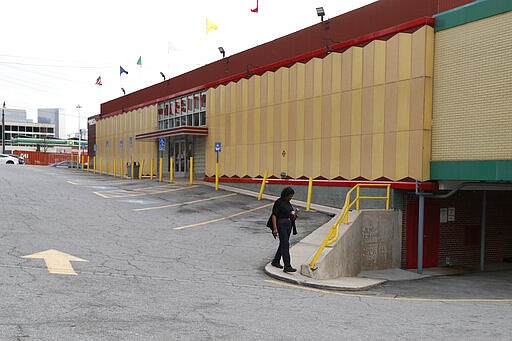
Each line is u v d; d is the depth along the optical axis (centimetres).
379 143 1553
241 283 914
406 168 1453
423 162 1401
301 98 1914
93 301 670
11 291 681
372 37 1587
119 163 3931
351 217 1347
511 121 1176
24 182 2459
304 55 1903
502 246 1755
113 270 899
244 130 2298
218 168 2434
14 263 865
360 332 615
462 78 1315
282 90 2028
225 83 2469
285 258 1027
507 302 986
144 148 3509
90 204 1792
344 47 1706
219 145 2286
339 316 704
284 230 1033
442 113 1377
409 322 693
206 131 2631
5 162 5228
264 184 1998
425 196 1405
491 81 1231
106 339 509
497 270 1605
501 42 1205
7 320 550
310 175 1858
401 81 1477
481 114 1258
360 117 1633
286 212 1041
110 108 4238
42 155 7144
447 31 1363
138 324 575
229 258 1136
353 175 1655
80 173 3791
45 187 2273
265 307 727
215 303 726
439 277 1390
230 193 2200
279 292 867
